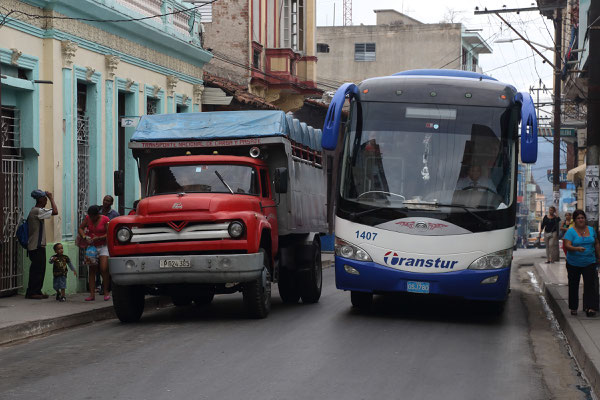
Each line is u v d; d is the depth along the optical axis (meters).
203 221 12.91
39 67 16.64
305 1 36.19
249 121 14.73
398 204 13.33
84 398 7.86
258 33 33.00
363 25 70.69
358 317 13.99
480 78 14.95
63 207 17.14
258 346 10.83
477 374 9.40
